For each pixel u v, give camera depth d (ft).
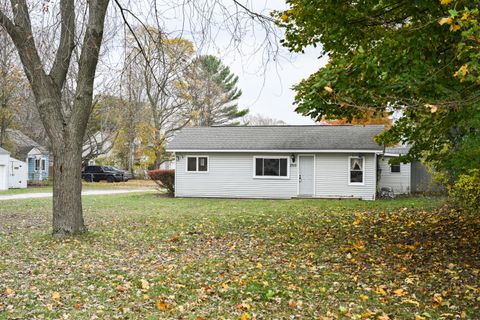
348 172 80.12
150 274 25.25
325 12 28.55
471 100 19.67
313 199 77.87
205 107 147.54
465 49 16.55
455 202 54.44
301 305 20.16
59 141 36.58
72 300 20.49
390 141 36.63
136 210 60.08
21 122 147.74
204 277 24.70
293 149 80.89
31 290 21.77
